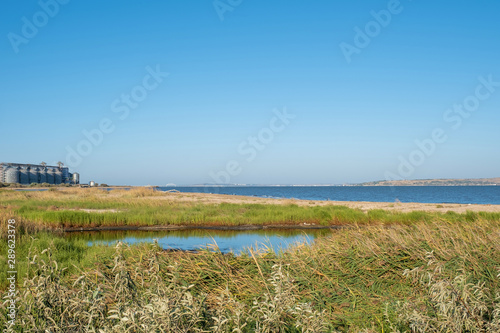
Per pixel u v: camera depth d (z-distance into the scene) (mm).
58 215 21062
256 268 6734
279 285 3852
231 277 6273
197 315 3178
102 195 40312
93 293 3383
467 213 20500
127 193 44031
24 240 11086
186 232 19750
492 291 4812
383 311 4684
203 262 6723
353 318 4750
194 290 5707
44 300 3285
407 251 6867
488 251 6430
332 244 8031
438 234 8234
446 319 3426
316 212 24094
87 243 14938
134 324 2838
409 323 4043
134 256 7883
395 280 6109
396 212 24141
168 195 45094
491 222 10344
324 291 5766
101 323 3162
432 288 3775
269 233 19250
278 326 3479
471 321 3373
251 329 3723
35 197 36094
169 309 3035
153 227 21312
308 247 8258
